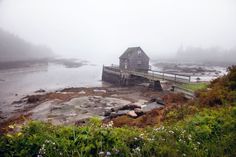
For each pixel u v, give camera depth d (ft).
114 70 177.37
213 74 236.63
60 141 14.34
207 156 15.35
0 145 13.33
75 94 124.36
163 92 118.52
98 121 16.98
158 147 15.08
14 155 13.16
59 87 161.79
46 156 13.15
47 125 16.15
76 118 77.15
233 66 42.37
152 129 20.58
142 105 75.36
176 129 18.71
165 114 39.63
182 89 75.36
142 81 158.40
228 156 14.92
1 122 76.84
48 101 106.73
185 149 15.51
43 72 270.26
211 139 17.65
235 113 23.39
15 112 91.40
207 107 33.42
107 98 112.47
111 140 15.11
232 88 37.45
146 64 194.90
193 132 18.39
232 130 18.90
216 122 20.58
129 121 47.75
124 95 121.19
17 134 14.26
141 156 14.30
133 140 15.78
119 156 14.11
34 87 161.89
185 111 33.71
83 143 14.34
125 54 194.59
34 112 87.76
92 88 148.56
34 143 13.71
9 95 129.80
